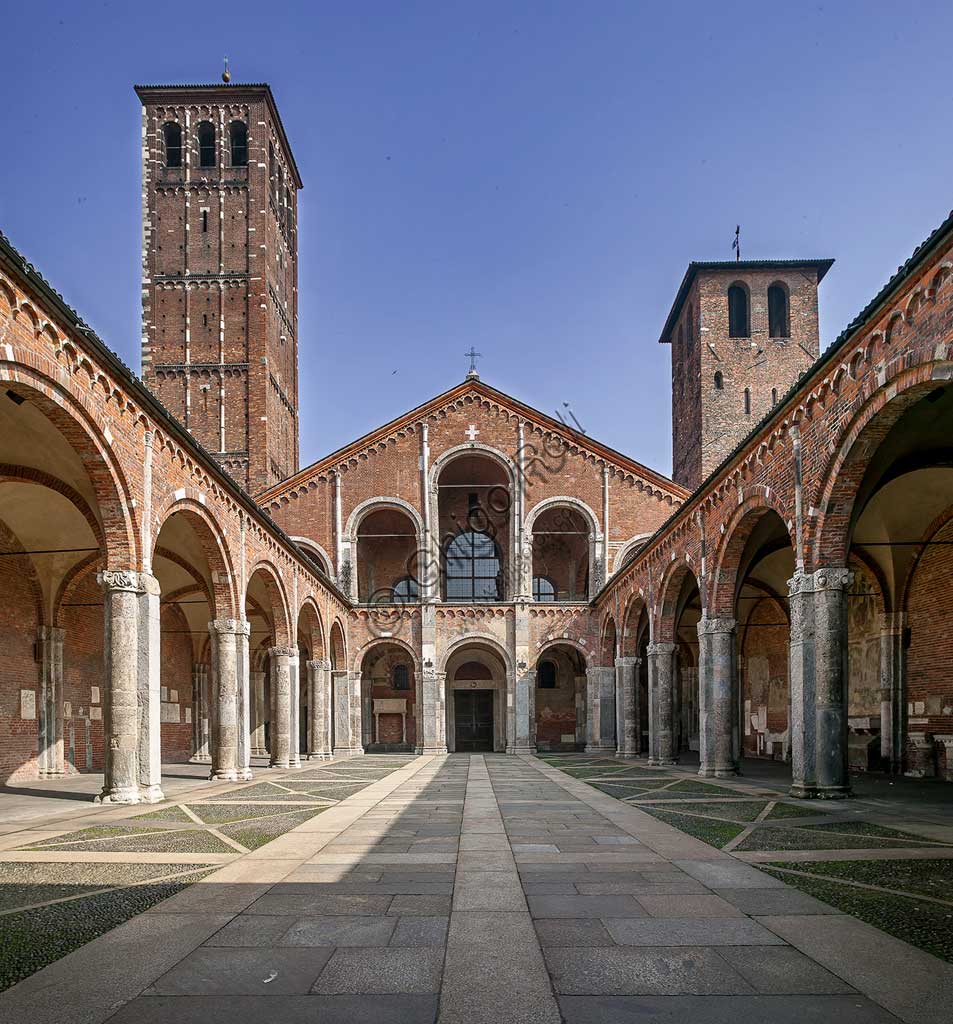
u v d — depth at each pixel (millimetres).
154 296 54500
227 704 24406
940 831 12859
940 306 12312
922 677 24641
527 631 45000
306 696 50625
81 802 18031
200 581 28078
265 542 28188
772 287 60969
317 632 38094
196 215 55156
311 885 9031
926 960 6387
